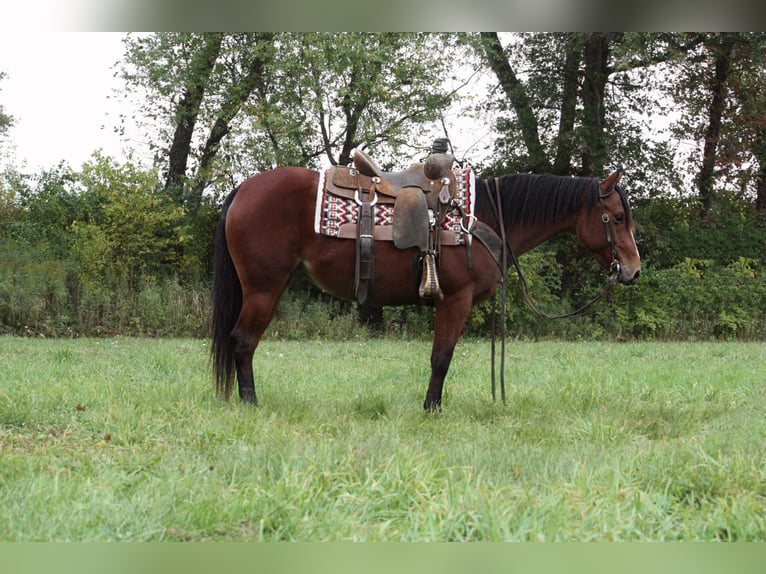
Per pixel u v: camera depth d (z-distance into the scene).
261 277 6.74
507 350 15.01
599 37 21.30
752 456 5.02
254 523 3.72
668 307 21.19
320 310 18.80
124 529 3.61
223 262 6.93
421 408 6.89
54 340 15.34
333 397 7.73
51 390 6.87
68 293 17.73
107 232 18.80
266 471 4.45
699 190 24.64
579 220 7.04
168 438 5.42
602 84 22.55
